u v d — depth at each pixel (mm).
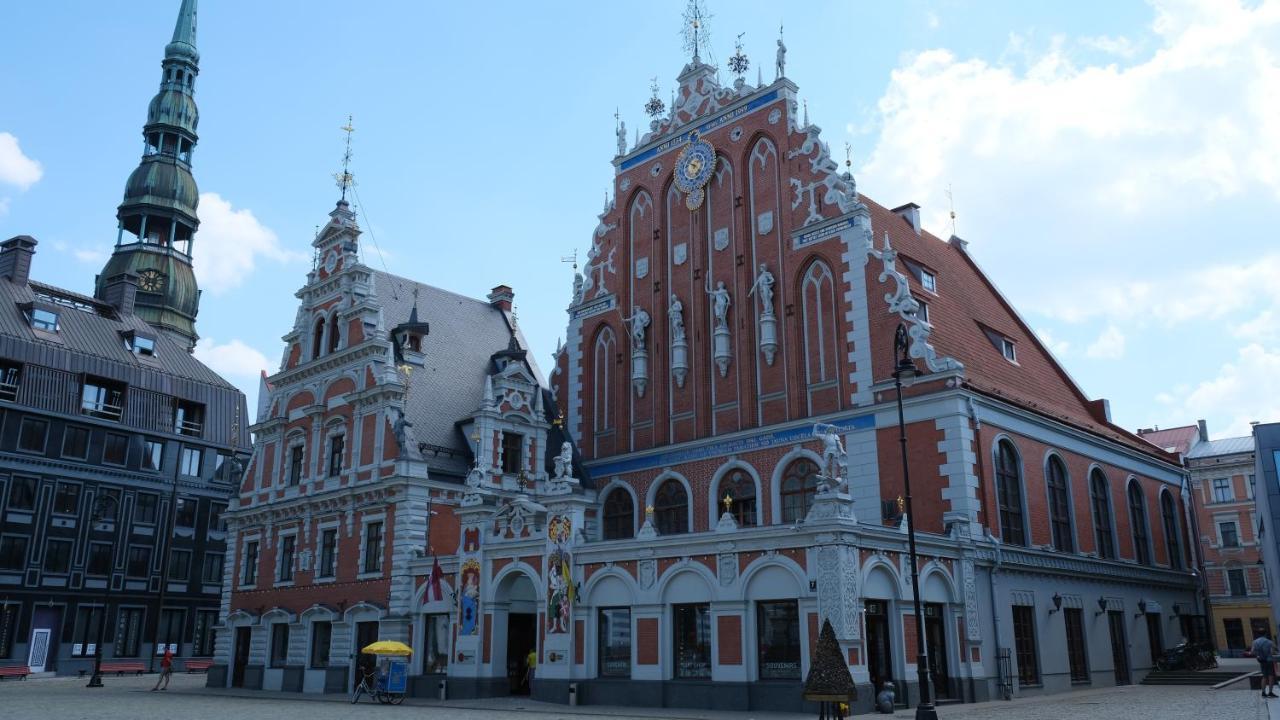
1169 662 42688
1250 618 76688
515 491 42562
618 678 30969
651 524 31359
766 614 28188
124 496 65500
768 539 28109
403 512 39281
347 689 39562
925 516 33625
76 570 62031
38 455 61375
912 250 44875
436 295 50719
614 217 48094
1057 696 33406
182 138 99062
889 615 28453
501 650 35031
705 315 42656
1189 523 51031
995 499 34250
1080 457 41500
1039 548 35781
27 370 61938
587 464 45438
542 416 44688
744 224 42062
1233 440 84000
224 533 71062
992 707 28312
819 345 38375
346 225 47656
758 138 42656
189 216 97875
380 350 43312
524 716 27078
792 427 37906
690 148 45125
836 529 26641
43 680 56250
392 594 38250
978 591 32375
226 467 72000
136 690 44469
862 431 35938
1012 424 36656
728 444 39906
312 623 42438
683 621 29953
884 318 36438
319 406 45125
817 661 20406
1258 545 76312
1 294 64250
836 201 38969
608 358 46531
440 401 44375
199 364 74750
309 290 48656
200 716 28109
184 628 67375
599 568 32000
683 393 42656
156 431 67875
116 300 73312
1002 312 50812
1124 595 42375
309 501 43625
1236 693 32562
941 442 33750
